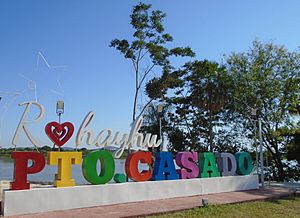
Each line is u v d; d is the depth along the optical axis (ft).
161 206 43.70
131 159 48.75
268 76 104.47
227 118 116.26
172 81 113.70
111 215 37.47
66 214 37.78
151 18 102.94
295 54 104.88
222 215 40.86
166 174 52.85
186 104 125.18
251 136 109.29
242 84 106.42
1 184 63.67
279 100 103.91
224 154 62.23
